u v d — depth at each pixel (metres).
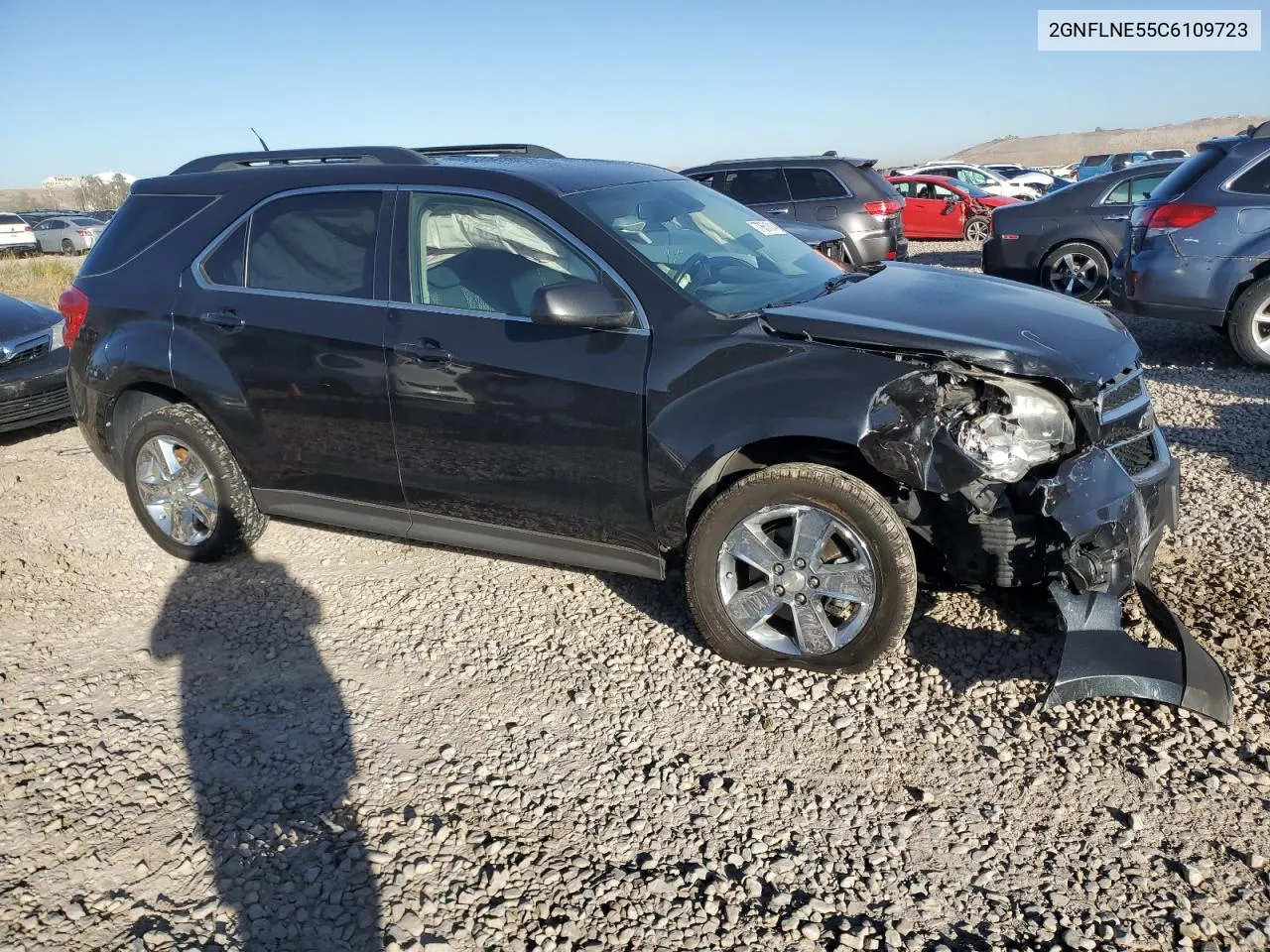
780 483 3.42
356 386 4.14
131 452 4.88
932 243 19.81
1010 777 3.00
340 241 4.28
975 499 3.35
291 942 2.54
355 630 4.20
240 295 4.48
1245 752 3.03
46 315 7.80
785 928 2.49
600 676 3.71
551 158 4.63
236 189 4.63
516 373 3.79
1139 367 3.65
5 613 4.53
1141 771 2.98
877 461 3.23
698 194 4.64
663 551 3.77
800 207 12.76
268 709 3.63
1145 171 10.51
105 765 3.34
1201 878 2.57
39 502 6.06
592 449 3.71
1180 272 7.75
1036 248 11.07
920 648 3.71
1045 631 3.76
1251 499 4.95
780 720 3.36
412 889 2.70
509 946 2.48
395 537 5.12
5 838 3.00
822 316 3.46
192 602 4.55
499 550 4.15
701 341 3.54
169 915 2.65
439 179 4.12
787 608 3.73
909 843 2.77
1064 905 2.51
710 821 2.90
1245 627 3.71
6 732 3.56
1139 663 3.08
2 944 2.58
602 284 3.74
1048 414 3.30
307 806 3.07
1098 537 3.24
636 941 2.47
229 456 4.69
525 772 3.18
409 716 3.54
